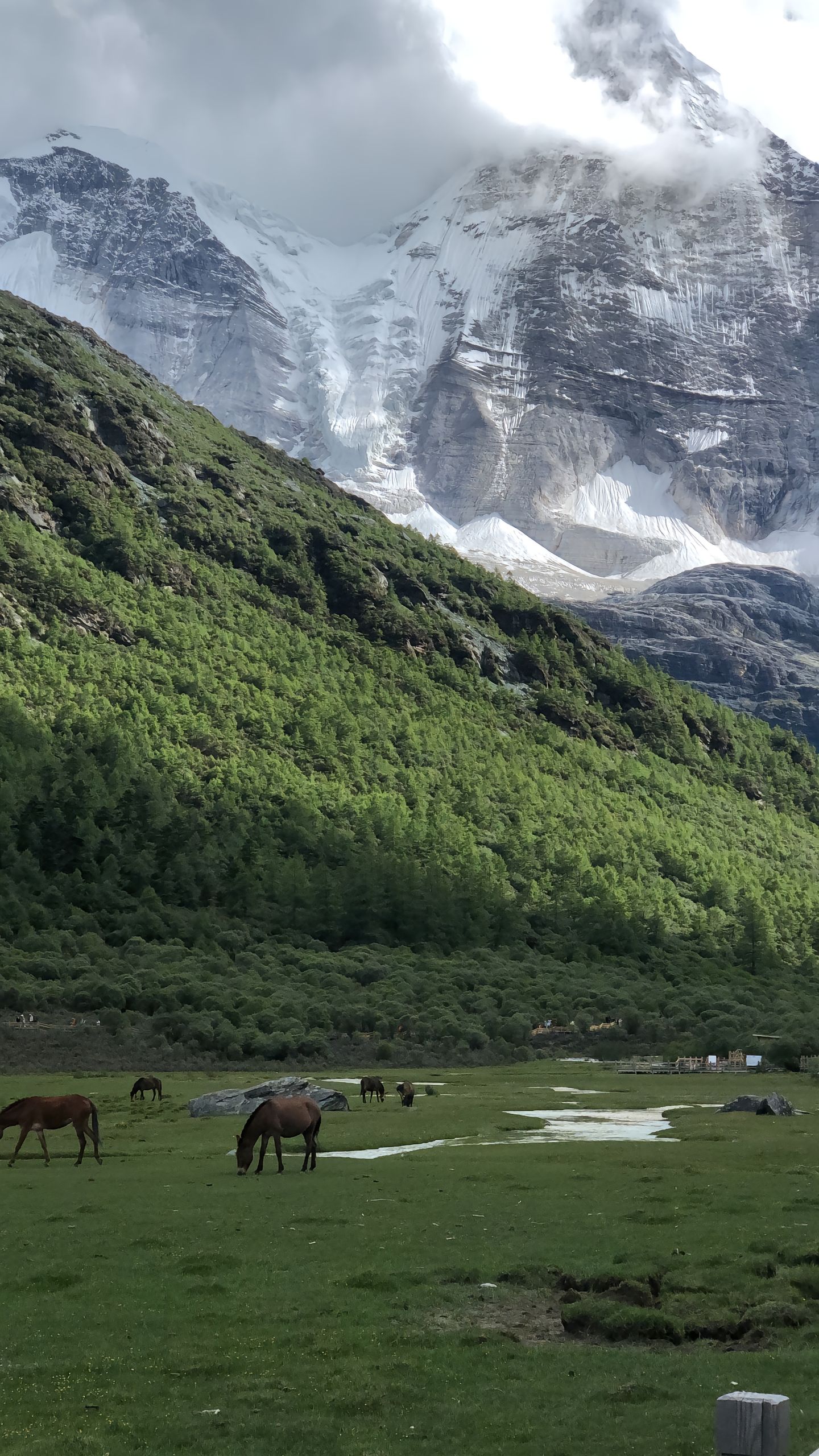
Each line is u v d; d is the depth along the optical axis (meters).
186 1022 120.62
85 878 172.38
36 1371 20.17
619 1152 49.22
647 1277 25.52
